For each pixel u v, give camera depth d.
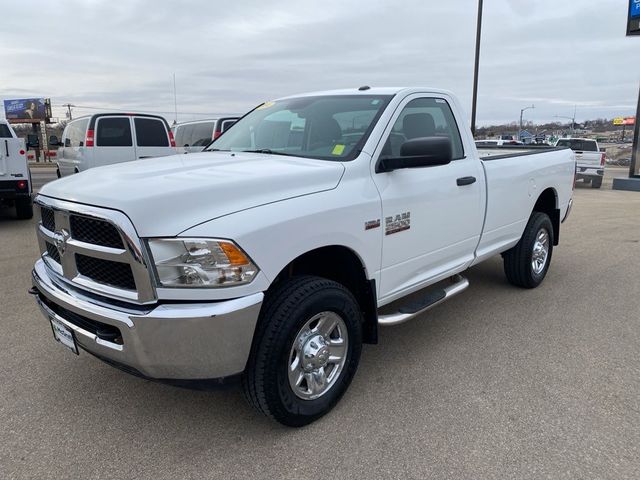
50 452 2.75
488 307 5.06
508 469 2.61
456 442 2.84
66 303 2.77
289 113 4.09
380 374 3.65
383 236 3.36
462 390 3.41
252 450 2.78
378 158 3.41
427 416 3.10
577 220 10.91
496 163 4.71
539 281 5.71
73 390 3.40
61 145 13.20
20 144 9.18
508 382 3.52
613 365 3.79
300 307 2.78
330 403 3.10
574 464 2.65
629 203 14.69
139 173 2.94
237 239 2.49
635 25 18.47
